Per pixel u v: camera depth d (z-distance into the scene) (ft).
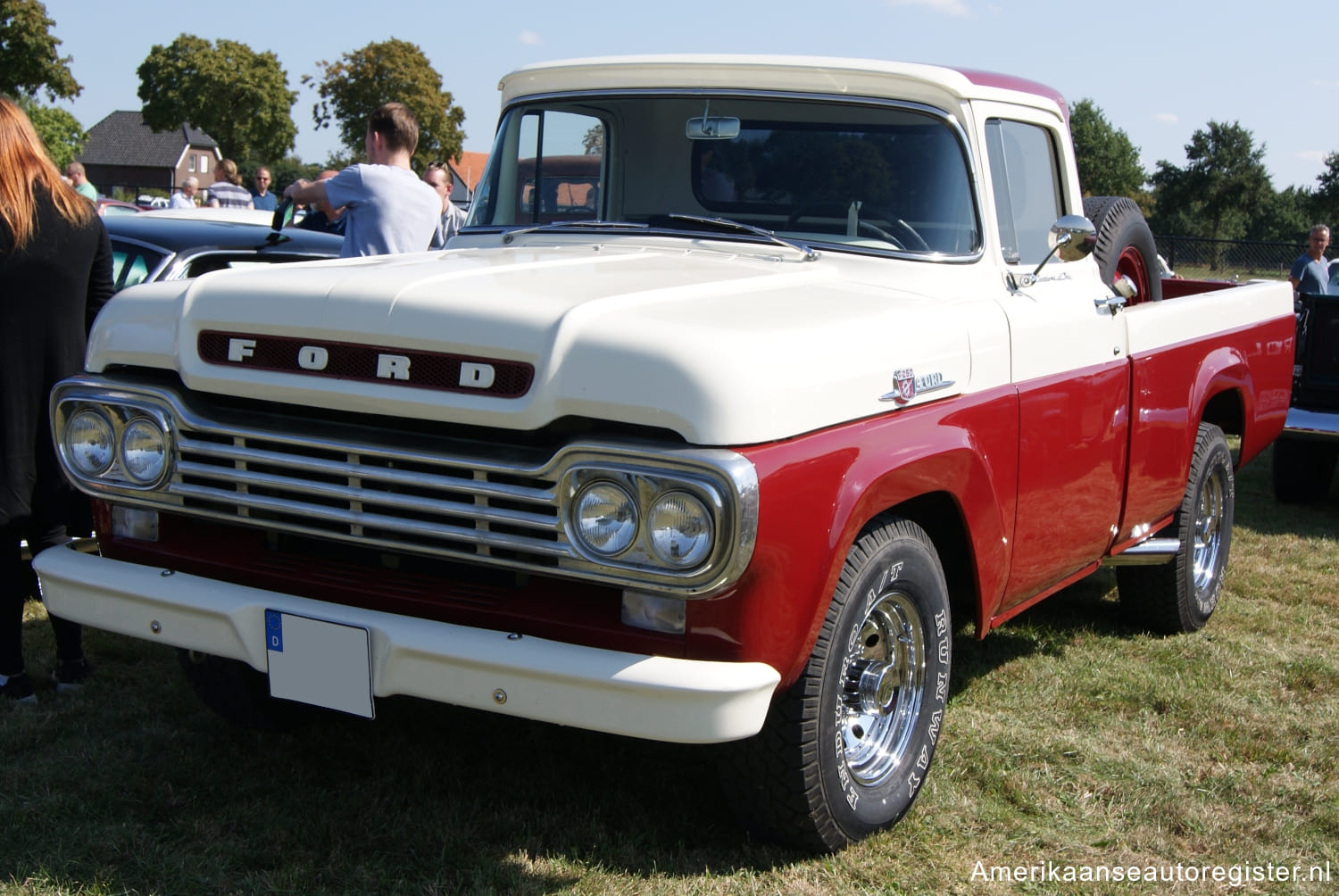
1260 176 270.67
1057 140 14.12
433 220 18.04
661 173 13.17
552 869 9.67
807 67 12.47
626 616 8.59
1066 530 12.92
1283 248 92.32
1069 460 12.64
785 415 8.42
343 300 9.16
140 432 9.90
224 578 9.89
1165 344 15.06
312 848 9.93
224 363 9.59
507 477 8.49
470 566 9.29
